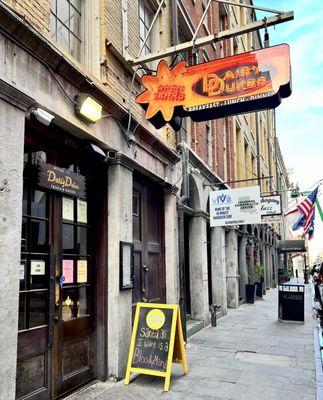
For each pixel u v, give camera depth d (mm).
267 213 14617
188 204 11297
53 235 5105
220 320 12305
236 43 19328
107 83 6148
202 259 11305
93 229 6117
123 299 6137
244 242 18578
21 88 4125
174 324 5906
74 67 4918
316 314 13742
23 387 4434
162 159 8305
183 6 10555
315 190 18281
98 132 5703
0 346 3633
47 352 4824
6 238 3775
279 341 8969
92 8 6164
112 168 6273
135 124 6773
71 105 5035
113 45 6258
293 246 34812
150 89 5848
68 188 5383
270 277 29672
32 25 4254
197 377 6145
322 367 6785
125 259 6180
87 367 5691
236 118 18609
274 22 5133
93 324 5895
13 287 3814
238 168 19281
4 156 3824
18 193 3967
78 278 5645
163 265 8711
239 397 5289
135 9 7633
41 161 4918
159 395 5348
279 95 5207
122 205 6270
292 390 5578
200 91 5512
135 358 5836
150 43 8633
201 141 12500
